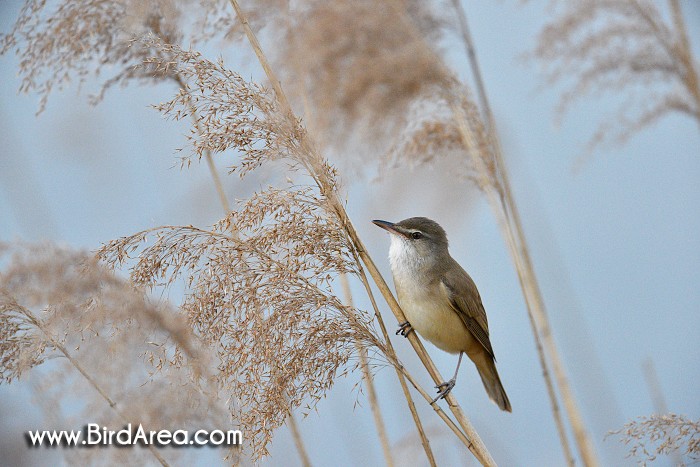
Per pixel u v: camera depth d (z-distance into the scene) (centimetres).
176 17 923
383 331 809
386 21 1047
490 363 1131
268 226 785
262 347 757
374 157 1048
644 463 793
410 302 1096
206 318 750
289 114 802
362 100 1009
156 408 723
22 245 743
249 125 780
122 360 726
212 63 779
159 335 729
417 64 1037
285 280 779
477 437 828
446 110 1075
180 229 769
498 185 1072
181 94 769
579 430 986
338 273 816
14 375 744
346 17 1033
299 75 1008
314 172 807
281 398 755
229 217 779
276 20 1005
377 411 1005
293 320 772
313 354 771
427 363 882
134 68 938
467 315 1092
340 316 793
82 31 917
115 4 923
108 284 736
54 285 725
